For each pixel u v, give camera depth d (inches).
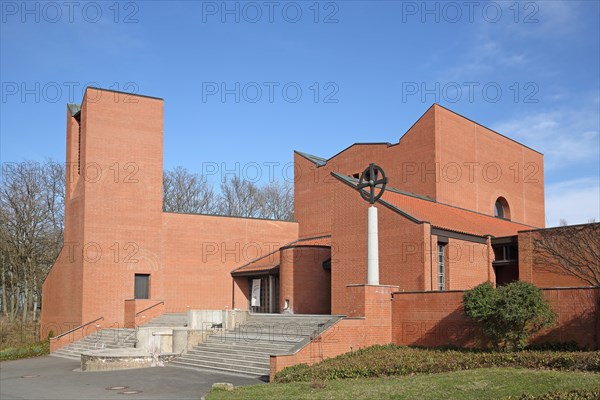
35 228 1995.6
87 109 1401.3
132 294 1411.2
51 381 833.5
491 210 1574.8
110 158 1421.0
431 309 858.8
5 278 2060.8
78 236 1405.0
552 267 1053.8
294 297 1314.0
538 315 705.6
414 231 1056.8
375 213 931.3
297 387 626.5
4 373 975.0
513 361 660.7
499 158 1640.0
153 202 1465.3
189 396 671.8
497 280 1225.4
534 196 1784.0
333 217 1206.9
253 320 1135.6
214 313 1132.5
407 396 530.3
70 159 1517.0
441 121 1435.8
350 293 895.1
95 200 1390.3
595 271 979.9
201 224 1530.5
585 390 485.4
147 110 1478.8
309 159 1706.4
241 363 885.2
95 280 1369.3
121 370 925.8
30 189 1989.4
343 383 632.4
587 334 695.1
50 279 1566.2
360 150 1576.0
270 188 2733.8
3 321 1990.7
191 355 995.9
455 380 575.2
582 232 1012.5
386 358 749.9
